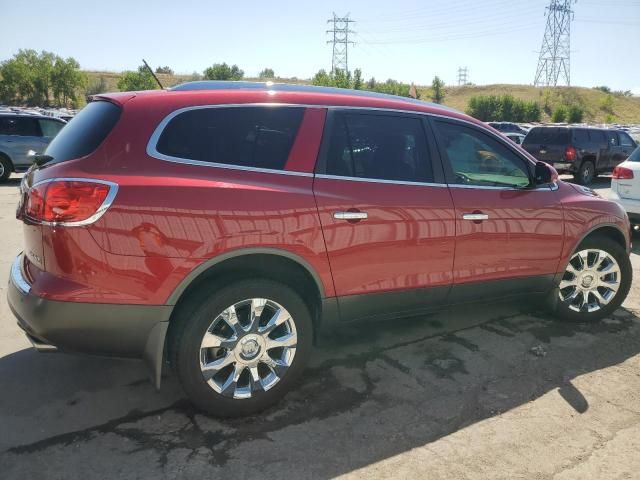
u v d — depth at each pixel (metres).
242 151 2.98
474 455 2.77
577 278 4.48
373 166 3.35
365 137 3.36
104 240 2.60
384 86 71.31
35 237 2.71
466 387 3.46
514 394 3.39
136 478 2.53
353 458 2.72
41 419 2.97
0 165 12.95
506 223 3.83
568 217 4.19
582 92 101.38
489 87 104.56
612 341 4.25
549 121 81.38
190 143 2.88
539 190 4.11
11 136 13.00
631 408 3.26
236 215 2.81
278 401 3.22
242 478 2.55
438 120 3.71
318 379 3.52
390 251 3.33
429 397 3.33
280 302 3.02
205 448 2.76
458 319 4.61
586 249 4.43
